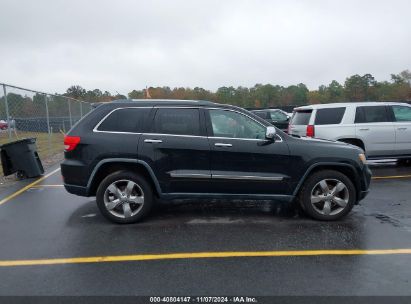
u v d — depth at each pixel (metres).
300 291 3.68
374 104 10.36
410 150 10.41
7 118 10.02
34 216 6.25
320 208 5.97
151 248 4.80
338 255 4.56
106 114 5.77
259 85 92.06
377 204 6.90
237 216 6.18
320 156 5.78
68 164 5.69
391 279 3.92
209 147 5.66
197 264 4.31
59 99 17.70
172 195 5.74
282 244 4.92
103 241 5.05
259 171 5.75
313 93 87.50
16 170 9.63
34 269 4.21
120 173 5.68
